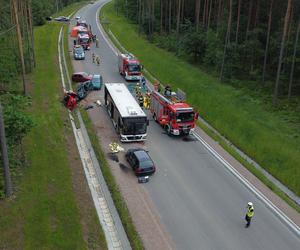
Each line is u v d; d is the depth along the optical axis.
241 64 59.81
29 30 59.56
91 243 21.25
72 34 82.38
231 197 27.64
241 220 25.06
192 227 24.03
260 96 50.31
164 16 93.88
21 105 37.41
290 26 52.78
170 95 42.00
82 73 52.88
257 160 33.91
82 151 33.16
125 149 34.25
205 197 27.45
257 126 39.34
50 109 40.84
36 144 32.09
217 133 39.72
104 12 122.94
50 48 71.12
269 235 23.75
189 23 75.62
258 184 29.61
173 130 37.06
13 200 24.28
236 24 62.44
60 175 27.86
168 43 78.50
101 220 23.89
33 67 57.28
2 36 49.31
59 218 22.84
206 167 31.89
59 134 34.97
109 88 41.66
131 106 36.75
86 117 40.66
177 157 33.41
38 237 21.09
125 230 23.06
